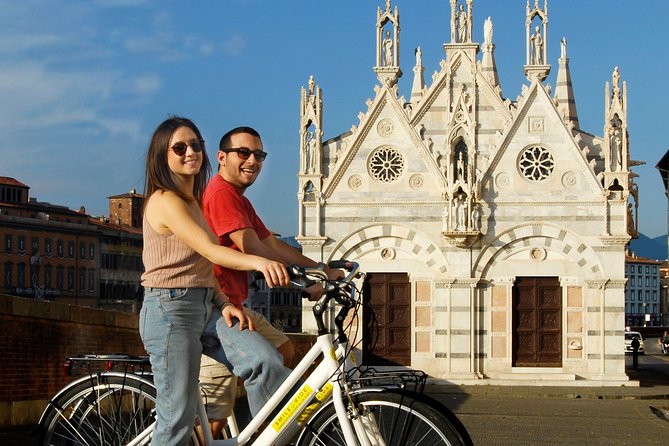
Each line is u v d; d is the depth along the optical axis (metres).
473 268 53.03
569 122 52.94
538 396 46.31
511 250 53.03
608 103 52.53
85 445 10.21
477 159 54.78
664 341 108.62
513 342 52.84
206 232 9.59
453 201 52.75
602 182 52.62
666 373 65.25
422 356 53.22
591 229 52.53
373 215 53.84
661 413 36.81
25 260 148.50
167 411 9.59
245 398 33.84
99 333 27.42
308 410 9.38
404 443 9.04
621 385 51.38
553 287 52.91
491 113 54.91
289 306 186.00
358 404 9.15
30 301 22.92
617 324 52.16
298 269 9.50
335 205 54.12
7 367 21.92
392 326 53.41
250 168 11.93
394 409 9.13
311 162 54.25
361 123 54.09
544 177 53.00
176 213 9.58
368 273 53.97
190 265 9.66
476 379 52.03
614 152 52.69
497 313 53.00
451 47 55.03
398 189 53.84
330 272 10.23
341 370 9.27
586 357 52.34
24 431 20.91
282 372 9.71
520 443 25.02
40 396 23.45
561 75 64.00
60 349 24.59
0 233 145.50
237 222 11.22
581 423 31.25
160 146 9.81
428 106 54.78
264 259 9.41
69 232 155.62
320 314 9.48
